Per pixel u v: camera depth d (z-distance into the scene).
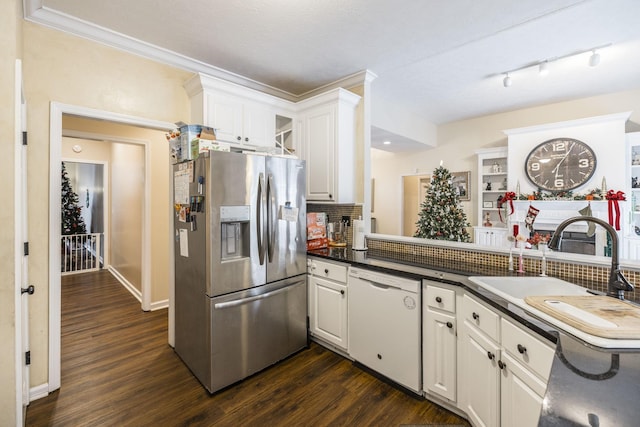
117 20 2.15
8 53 1.39
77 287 4.59
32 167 2.01
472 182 5.54
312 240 2.95
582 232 4.18
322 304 2.65
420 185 6.68
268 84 3.34
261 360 2.35
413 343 1.98
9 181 1.39
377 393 2.07
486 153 5.17
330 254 2.68
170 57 2.63
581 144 4.20
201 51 2.60
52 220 2.08
